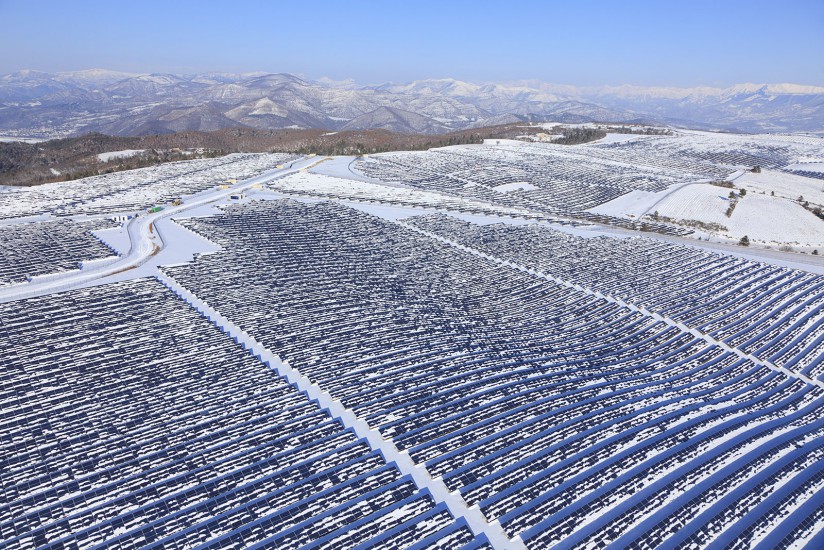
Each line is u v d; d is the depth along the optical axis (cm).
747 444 9719
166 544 7262
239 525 7588
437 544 7431
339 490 8225
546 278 18088
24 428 9312
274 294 14912
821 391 12169
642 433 9919
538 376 11738
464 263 18988
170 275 15888
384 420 9800
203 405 10038
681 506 8188
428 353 12131
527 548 7481
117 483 8206
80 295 14212
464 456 9012
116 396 10225
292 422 9675
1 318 12744
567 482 8644
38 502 7838
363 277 16838
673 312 15838
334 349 12119
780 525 7900
